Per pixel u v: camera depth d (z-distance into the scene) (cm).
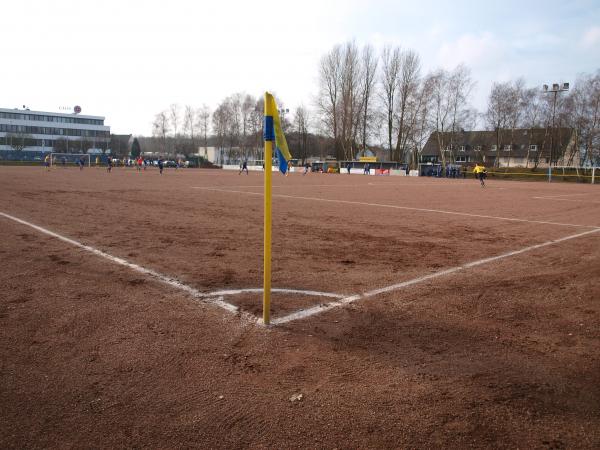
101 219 1191
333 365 360
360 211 1548
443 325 454
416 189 3011
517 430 275
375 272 673
